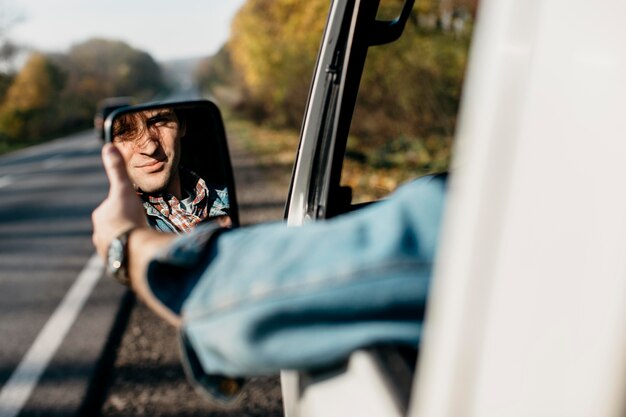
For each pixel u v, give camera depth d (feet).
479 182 1.70
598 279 1.44
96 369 11.74
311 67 54.24
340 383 2.61
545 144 1.59
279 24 55.88
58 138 173.17
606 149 1.49
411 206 2.39
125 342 12.97
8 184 52.26
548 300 1.52
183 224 4.78
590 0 1.59
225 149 5.34
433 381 1.83
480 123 1.75
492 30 1.80
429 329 1.94
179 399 10.33
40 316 15.20
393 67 33.32
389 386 2.22
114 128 4.32
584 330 1.45
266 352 2.31
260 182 35.17
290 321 2.28
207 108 5.17
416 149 32.94
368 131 36.76
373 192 26.71
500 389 1.61
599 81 1.53
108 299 16.15
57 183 49.60
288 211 5.67
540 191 1.58
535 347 1.54
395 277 2.21
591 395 1.42
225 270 2.46
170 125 4.70
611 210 1.44
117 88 370.94
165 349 12.44
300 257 2.34
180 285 2.60
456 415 1.72
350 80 4.96
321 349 2.27
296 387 3.60
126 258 2.74
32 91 181.57
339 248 2.30
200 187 5.00
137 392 10.66
